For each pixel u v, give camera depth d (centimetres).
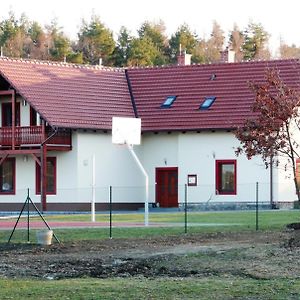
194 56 10106
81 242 2638
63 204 4797
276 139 2969
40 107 4681
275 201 4666
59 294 1611
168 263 2128
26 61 4928
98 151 4831
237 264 2067
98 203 4809
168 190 4909
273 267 1997
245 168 4722
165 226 3200
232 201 4741
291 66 4894
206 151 4809
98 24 10031
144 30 10394
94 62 9831
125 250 2417
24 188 4916
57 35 10400
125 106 5016
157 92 5084
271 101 2938
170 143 4903
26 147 4753
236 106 4797
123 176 4900
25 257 2303
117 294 1609
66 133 4753
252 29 10750
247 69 4978
